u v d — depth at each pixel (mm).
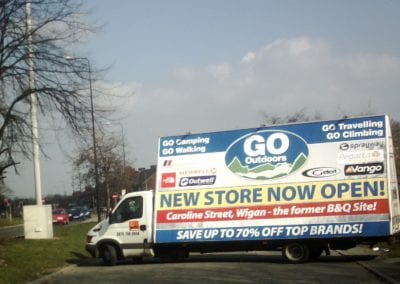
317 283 12555
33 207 27438
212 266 16844
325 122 16734
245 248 17250
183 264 18000
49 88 19391
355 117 16469
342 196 16219
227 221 17203
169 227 17750
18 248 21219
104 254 18719
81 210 70062
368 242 16203
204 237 17375
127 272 16516
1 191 46375
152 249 18203
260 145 17234
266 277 13812
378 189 15938
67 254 21609
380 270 14016
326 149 16578
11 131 19109
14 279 14992
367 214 15930
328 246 16719
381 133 16172
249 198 17078
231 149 17547
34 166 27375
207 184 17578
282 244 16750
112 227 18703
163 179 18062
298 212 16547
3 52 18859
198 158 17812
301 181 16656
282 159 16938
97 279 15203
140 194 18609
